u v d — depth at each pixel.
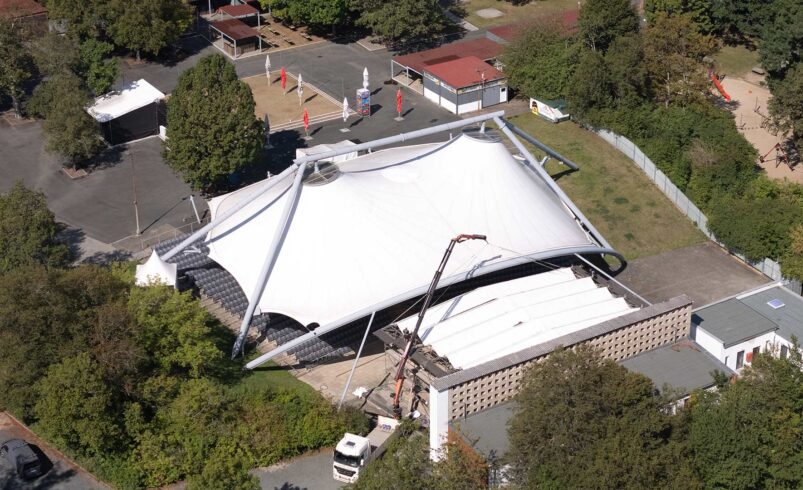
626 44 128.75
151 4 147.50
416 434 71.69
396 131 131.75
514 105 137.88
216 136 108.62
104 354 75.75
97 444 73.44
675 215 112.44
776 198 108.75
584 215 111.38
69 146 119.50
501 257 90.56
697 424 67.06
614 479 60.38
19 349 76.19
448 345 80.12
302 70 151.25
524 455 65.06
